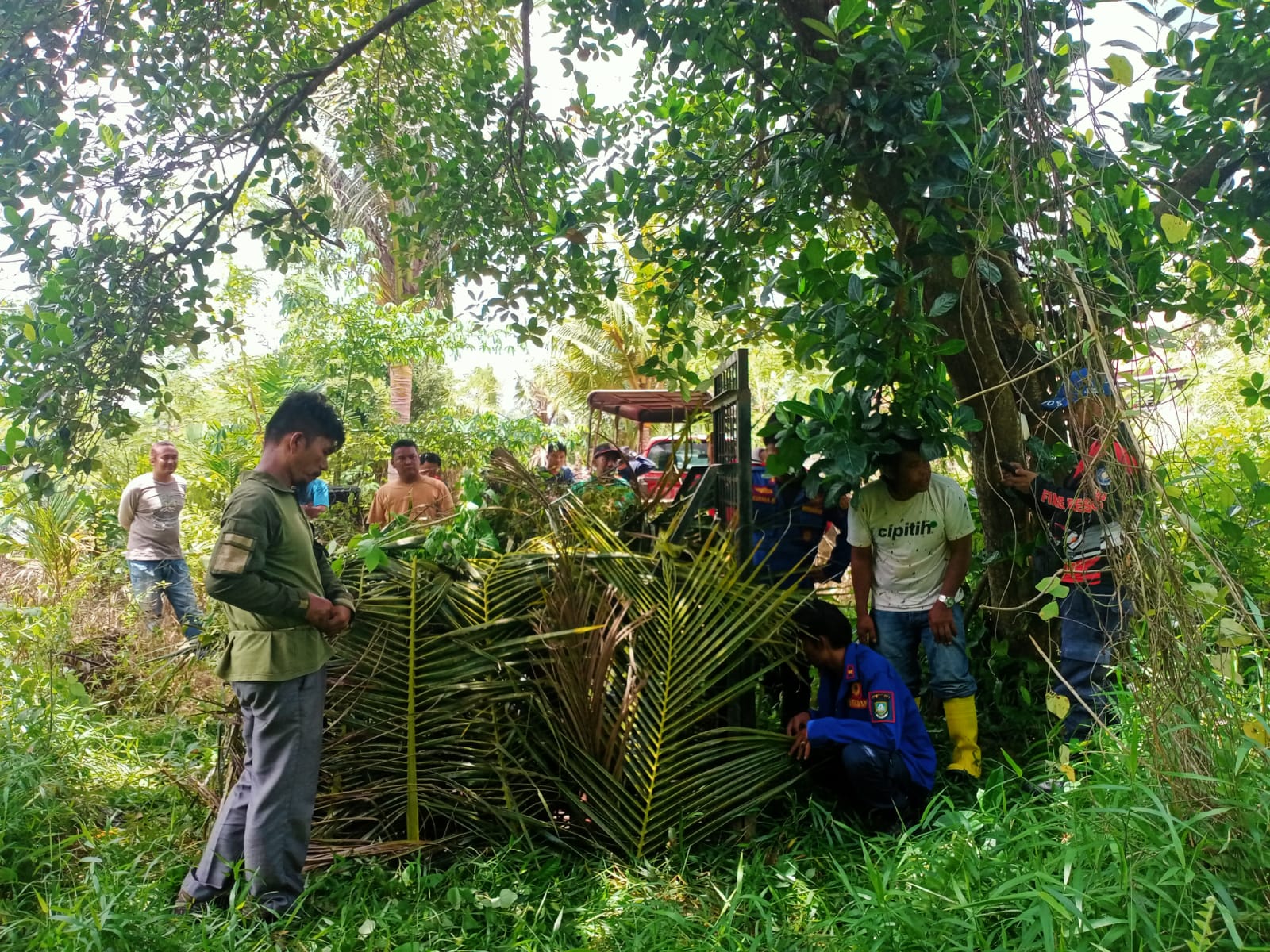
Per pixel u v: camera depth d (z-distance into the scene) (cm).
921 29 378
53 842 378
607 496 462
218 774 404
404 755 373
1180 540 250
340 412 1278
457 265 507
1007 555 456
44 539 682
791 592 395
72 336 360
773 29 432
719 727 401
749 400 419
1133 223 321
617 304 1828
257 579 315
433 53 555
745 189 444
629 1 418
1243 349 424
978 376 418
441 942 300
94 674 565
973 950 227
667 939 287
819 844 357
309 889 327
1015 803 313
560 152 495
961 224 381
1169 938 206
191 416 1273
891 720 370
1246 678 289
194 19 471
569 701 371
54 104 411
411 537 420
